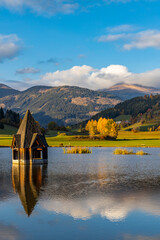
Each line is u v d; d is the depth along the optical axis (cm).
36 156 5353
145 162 4850
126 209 1803
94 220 1600
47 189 2417
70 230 1453
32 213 1720
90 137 14325
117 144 11456
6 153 7519
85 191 2331
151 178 3048
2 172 3581
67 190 2378
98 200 2023
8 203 1942
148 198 2080
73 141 13438
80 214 1702
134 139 15450
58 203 1944
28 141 4744
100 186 2562
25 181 2856
